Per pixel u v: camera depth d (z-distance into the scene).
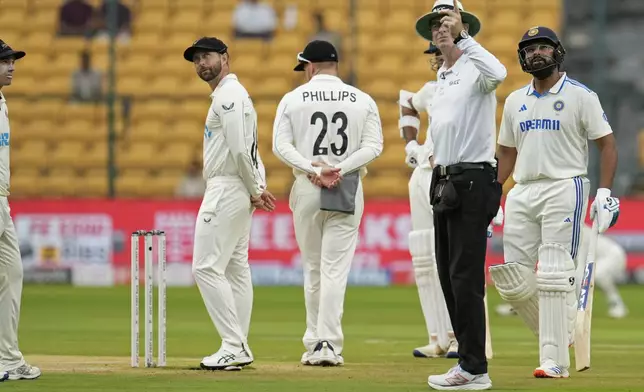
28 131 78.25
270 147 75.56
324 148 32.22
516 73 78.50
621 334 44.03
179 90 79.81
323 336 31.86
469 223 25.64
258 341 40.69
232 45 81.38
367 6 82.19
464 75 26.05
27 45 82.19
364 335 43.50
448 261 26.38
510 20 81.25
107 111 76.88
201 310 54.53
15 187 76.75
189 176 75.25
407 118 35.94
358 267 69.56
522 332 45.28
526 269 30.25
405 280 69.31
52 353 35.91
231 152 29.70
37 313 52.69
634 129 75.56
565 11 83.62
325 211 32.19
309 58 32.72
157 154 77.44
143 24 82.75
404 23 81.12
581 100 29.36
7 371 27.80
